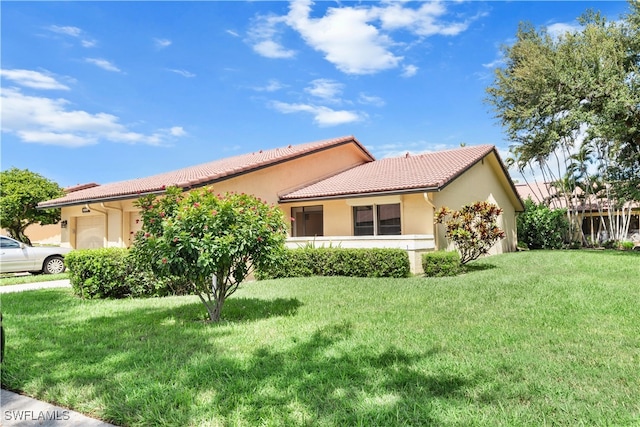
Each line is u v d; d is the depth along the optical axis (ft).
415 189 44.73
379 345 16.83
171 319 23.79
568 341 17.16
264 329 20.15
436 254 40.86
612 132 67.46
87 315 25.44
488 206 43.34
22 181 78.13
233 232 22.16
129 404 11.76
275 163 52.08
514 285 31.55
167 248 21.59
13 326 22.30
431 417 10.59
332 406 11.39
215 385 13.01
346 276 41.83
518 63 82.12
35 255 51.55
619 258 50.26
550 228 78.54
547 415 10.65
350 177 58.80
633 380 12.91
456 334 18.31
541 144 81.66
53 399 12.58
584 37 71.26
